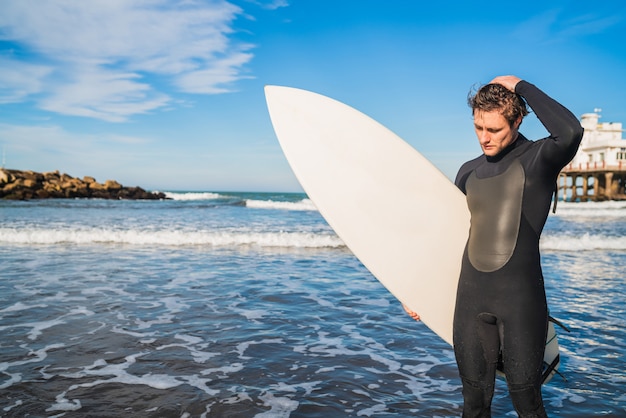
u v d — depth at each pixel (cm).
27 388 287
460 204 212
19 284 577
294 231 1283
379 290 575
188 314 459
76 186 4459
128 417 252
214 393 284
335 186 229
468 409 190
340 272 691
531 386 174
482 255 180
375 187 227
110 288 564
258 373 316
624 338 398
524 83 174
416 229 218
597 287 602
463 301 185
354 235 222
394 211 222
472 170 197
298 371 320
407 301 213
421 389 293
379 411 262
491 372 183
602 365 336
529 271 175
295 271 696
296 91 251
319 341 385
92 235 1003
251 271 691
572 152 165
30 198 3859
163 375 311
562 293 567
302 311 477
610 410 265
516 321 173
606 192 4138
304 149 237
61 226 1360
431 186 221
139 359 339
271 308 487
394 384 300
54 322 425
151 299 515
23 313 452
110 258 788
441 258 212
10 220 1563
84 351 354
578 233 1279
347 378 309
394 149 233
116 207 2561
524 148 180
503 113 173
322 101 248
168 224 1488
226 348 365
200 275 655
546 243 1002
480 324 181
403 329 420
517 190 176
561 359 348
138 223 1512
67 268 689
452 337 211
